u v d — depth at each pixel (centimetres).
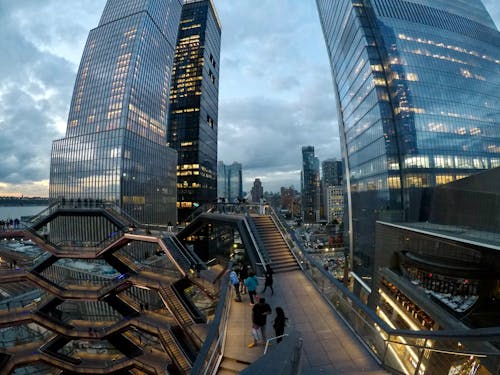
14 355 3556
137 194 9106
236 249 6066
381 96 5616
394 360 763
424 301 2909
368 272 5888
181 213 13500
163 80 11519
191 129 13850
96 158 8844
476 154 5669
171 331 3084
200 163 13812
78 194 9025
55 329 3550
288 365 402
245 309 1241
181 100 14225
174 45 12650
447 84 5822
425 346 743
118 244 3447
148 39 10500
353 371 799
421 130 5375
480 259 2944
